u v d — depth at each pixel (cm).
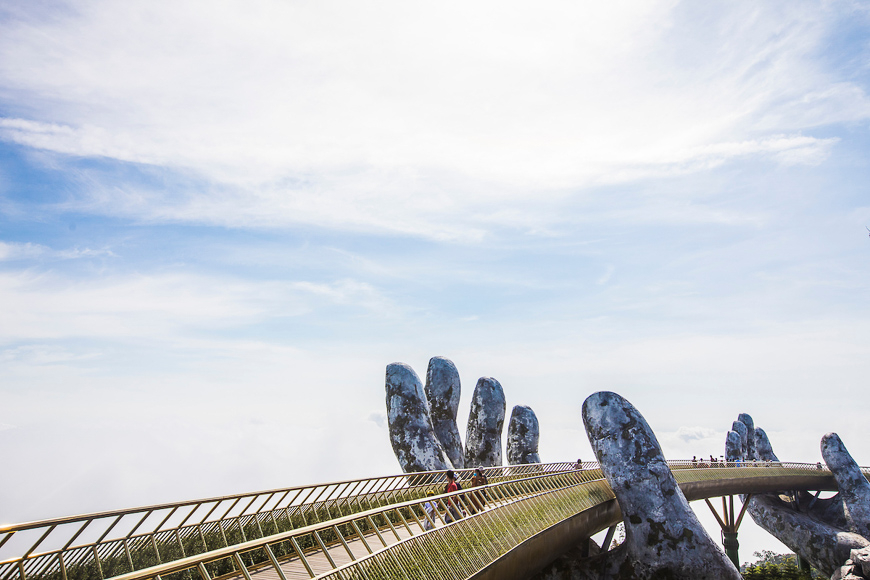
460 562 1130
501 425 3388
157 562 964
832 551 3919
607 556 1995
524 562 1442
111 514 843
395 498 1742
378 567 920
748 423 5659
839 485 4262
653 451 2033
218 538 1147
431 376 3378
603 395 2192
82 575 881
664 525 1881
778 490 4378
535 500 1692
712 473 3497
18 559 732
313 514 1439
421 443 2812
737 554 4338
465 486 1916
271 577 1054
